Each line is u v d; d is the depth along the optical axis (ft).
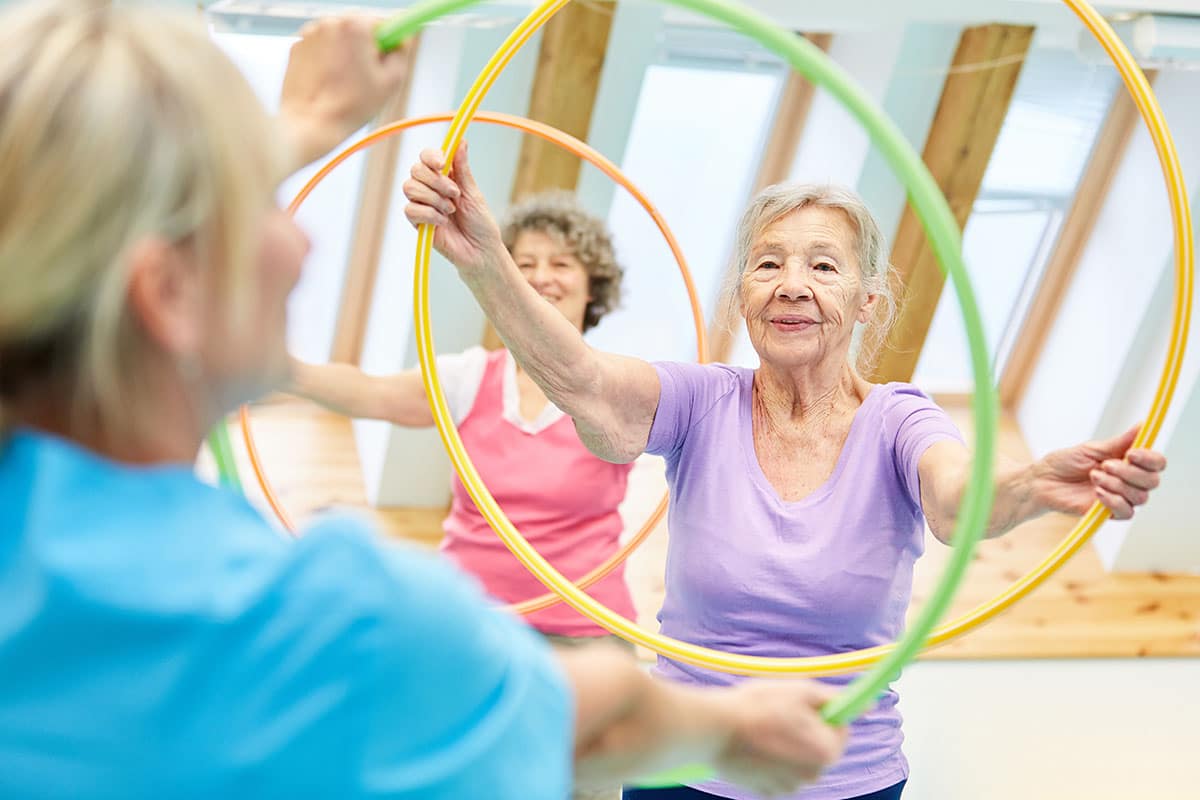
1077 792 12.81
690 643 6.66
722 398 6.79
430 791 2.07
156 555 2.02
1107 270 16.47
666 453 6.91
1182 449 15.49
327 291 16.16
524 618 9.47
